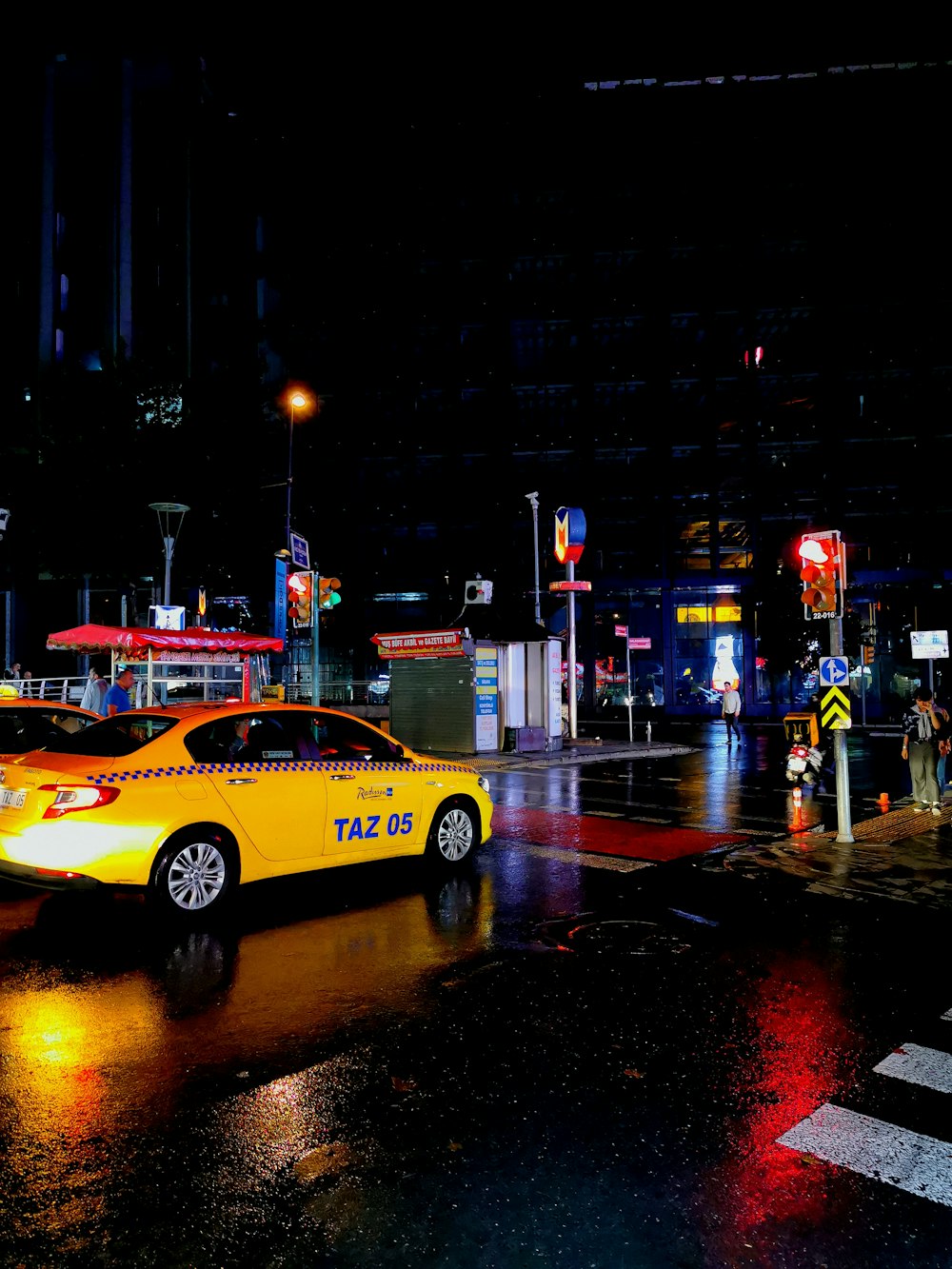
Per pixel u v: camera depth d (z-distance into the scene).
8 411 40.91
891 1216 2.73
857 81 40.31
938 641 19.78
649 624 40.16
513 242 41.22
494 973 5.14
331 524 40.91
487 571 40.28
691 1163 3.04
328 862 6.89
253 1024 4.32
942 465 39.56
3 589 40.00
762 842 9.42
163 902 5.94
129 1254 2.50
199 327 42.03
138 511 24.78
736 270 40.59
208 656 15.81
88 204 42.91
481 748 19.58
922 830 9.91
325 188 42.09
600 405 41.34
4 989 4.81
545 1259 2.49
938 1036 4.25
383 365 41.28
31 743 9.22
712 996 4.80
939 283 39.94
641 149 41.00
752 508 39.84
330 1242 2.56
